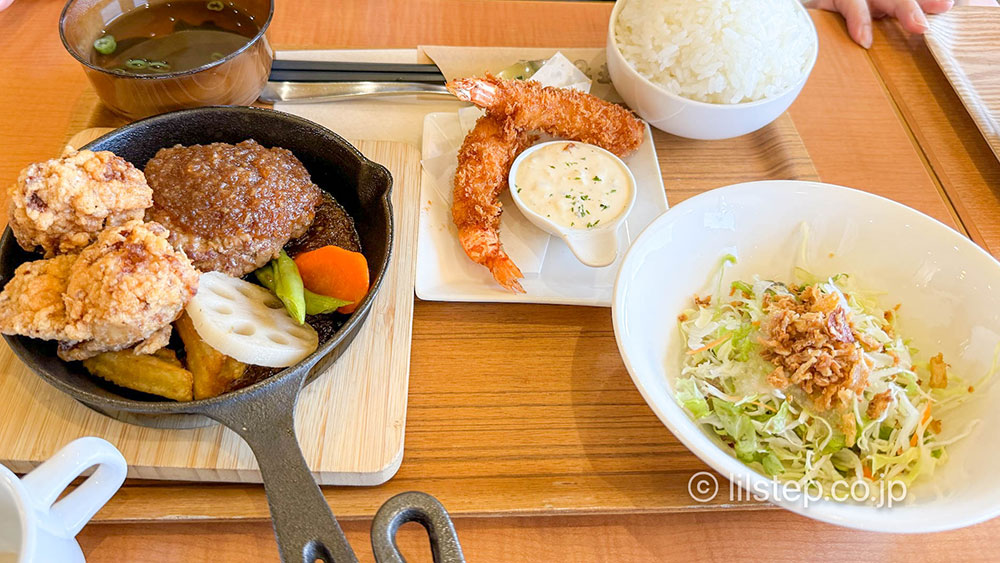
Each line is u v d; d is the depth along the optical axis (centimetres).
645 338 35
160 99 40
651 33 44
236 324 32
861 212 37
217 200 34
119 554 31
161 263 30
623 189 42
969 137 48
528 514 32
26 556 24
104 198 32
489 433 34
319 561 29
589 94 46
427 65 48
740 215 38
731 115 43
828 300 35
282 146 39
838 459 34
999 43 51
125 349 31
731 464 29
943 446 33
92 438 27
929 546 33
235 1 44
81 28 41
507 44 51
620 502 33
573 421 35
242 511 31
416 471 33
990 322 34
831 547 33
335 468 32
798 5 48
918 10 52
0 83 45
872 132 48
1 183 40
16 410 32
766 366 35
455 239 41
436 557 26
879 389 34
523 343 37
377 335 36
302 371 30
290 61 47
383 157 42
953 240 36
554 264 40
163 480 32
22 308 29
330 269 35
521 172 42
